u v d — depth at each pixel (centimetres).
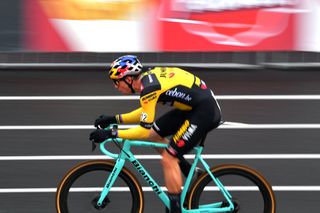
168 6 3023
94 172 1592
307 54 3195
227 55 3191
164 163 1566
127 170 1584
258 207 1606
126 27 3027
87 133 2353
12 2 2991
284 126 2430
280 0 3031
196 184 1582
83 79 2989
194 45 3047
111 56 3178
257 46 3056
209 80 2980
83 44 3034
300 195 1875
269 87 2891
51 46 3030
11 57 3148
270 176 1998
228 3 3027
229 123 2450
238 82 2962
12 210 1767
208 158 2127
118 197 1611
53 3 3005
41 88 2861
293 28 3050
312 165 2086
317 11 3041
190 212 1580
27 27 3009
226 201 1608
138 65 1554
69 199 1585
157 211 1775
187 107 1557
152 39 3039
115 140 1573
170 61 3159
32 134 2342
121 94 2784
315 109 2619
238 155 2156
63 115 2534
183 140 1553
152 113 1530
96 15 3016
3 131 2369
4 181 1955
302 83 2955
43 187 1919
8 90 2831
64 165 2077
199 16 3030
